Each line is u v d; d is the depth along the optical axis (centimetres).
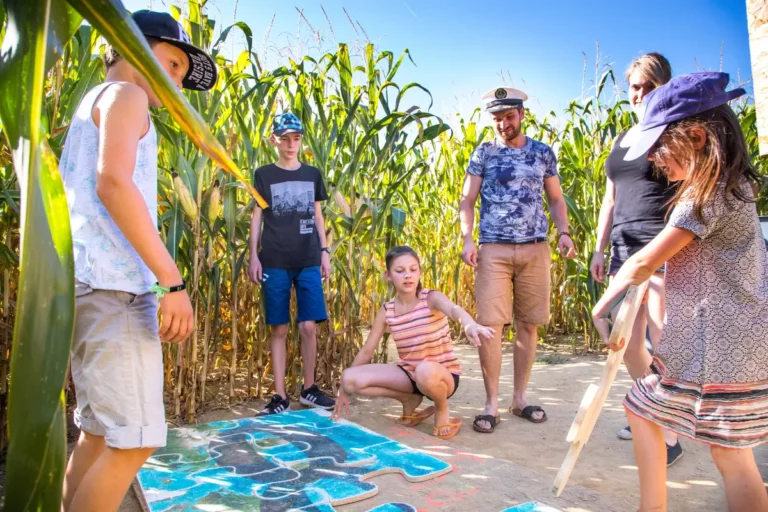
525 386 325
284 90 373
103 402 128
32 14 63
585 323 501
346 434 272
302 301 343
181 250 313
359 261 392
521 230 303
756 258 146
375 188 401
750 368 142
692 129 144
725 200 144
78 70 254
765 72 200
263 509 194
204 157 313
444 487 215
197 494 205
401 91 373
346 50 368
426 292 300
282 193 333
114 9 61
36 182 63
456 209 530
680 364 150
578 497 205
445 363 296
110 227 133
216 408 343
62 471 62
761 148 204
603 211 293
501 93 306
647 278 157
